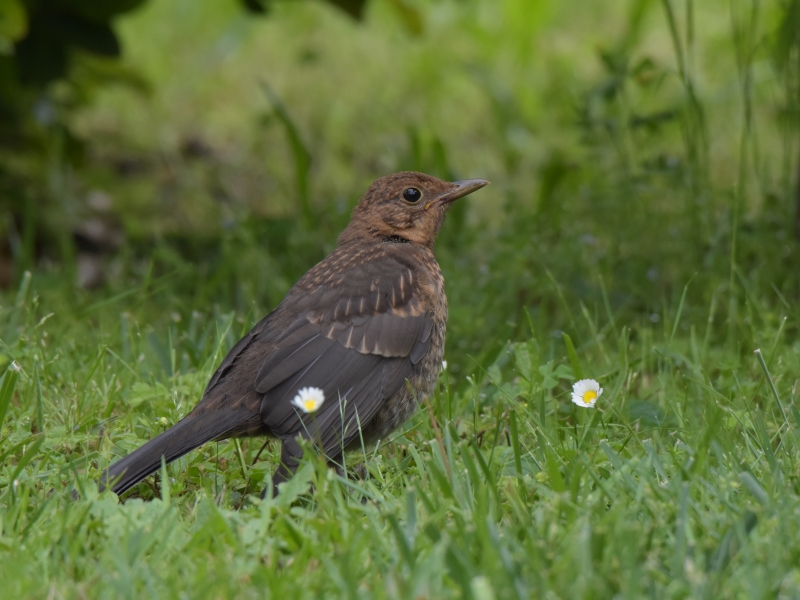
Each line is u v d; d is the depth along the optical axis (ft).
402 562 19.04
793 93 41.70
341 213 44.57
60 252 50.01
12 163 50.11
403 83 65.62
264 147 58.54
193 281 42.88
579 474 21.93
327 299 26.73
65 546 19.98
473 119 61.57
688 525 20.03
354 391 25.85
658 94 58.65
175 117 62.75
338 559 19.47
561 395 30.48
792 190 42.22
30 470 24.56
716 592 17.95
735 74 59.72
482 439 27.37
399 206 30.25
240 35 66.44
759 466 23.72
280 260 43.37
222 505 23.59
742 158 40.27
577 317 36.96
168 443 23.68
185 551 20.17
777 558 18.52
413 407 27.35
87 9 44.50
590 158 44.57
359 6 47.44
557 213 42.68
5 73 44.70
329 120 60.64
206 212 53.52
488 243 42.78
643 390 31.01
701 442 23.09
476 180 30.86
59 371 30.76
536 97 61.11
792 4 40.24
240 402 24.82
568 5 73.92
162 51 69.21
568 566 18.28
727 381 29.63
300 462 23.02
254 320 38.06
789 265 38.78
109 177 53.98
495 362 30.58
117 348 34.55
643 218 42.24
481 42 67.21
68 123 51.08
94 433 27.17
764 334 31.99
